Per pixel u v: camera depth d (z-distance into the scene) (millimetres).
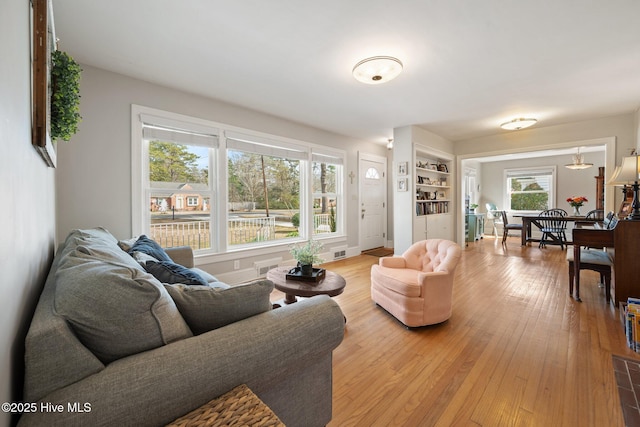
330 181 5121
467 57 2406
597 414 1391
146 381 713
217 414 734
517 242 6906
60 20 1900
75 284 767
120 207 2693
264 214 4043
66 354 674
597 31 2041
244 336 915
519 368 1776
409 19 1901
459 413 1417
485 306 2805
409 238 4578
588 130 4277
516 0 1727
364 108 3707
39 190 1106
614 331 2234
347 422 1360
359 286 3504
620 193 4043
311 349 1065
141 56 2375
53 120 1323
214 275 3381
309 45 2213
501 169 8289
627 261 2545
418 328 2342
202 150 3354
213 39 2131
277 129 4066
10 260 620
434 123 4449
